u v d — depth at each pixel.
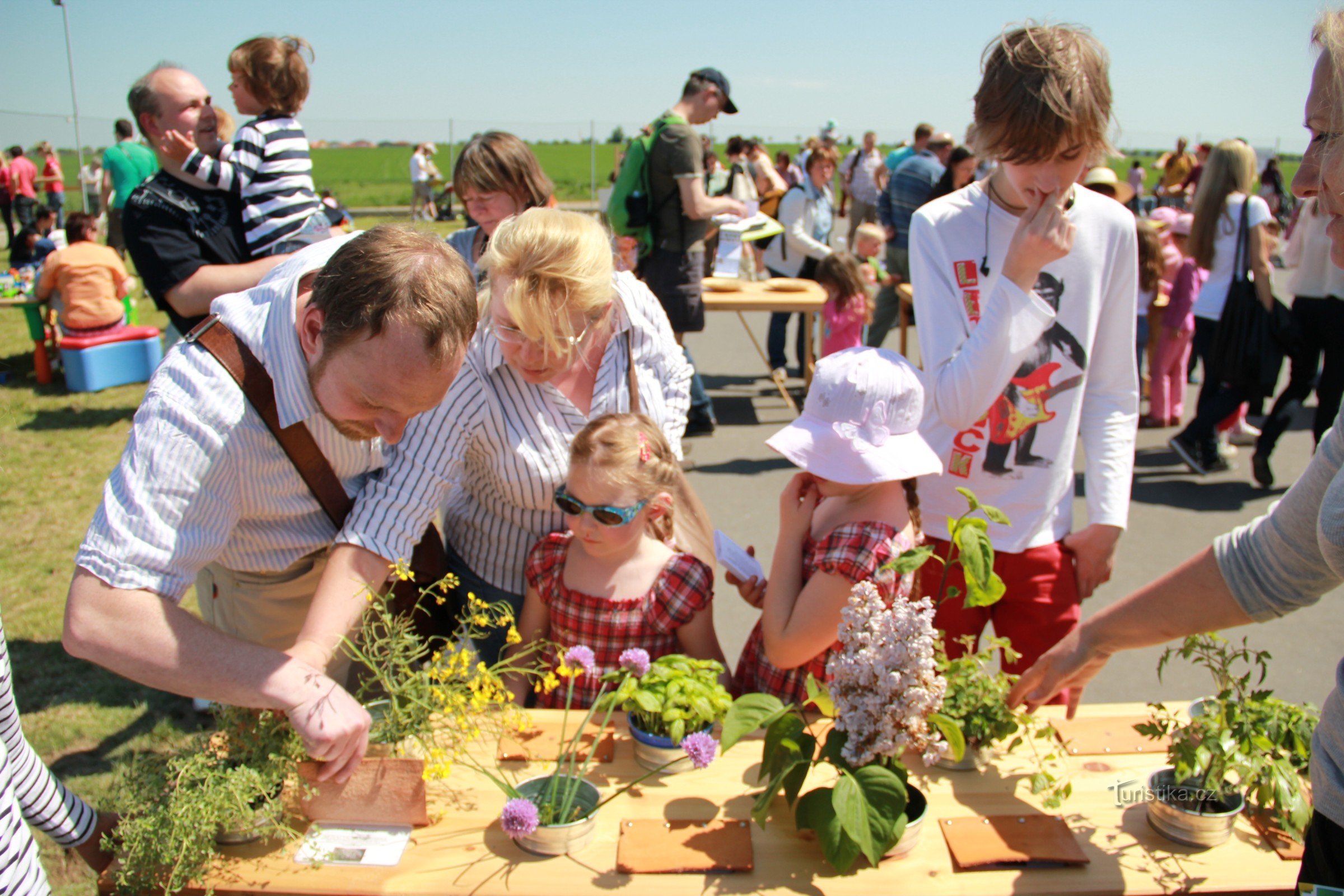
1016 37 1.75
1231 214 5.14
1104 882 1.33
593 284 1.80
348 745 1.40
